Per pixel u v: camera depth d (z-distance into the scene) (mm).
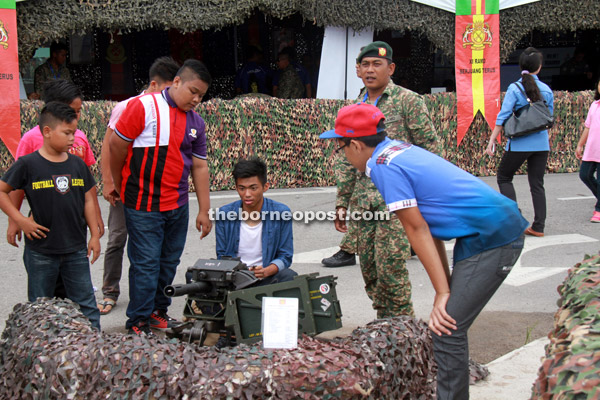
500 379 3438
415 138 3971
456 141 10789
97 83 13070
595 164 7363
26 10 8758
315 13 9984
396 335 2838
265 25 14062
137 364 2578
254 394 2477
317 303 3287
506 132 6719
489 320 4543
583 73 15719
